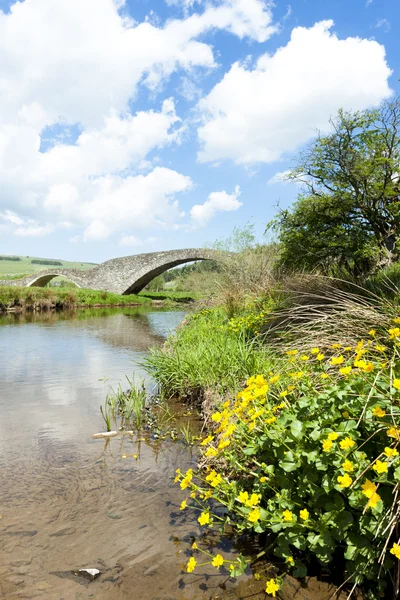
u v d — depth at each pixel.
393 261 8.69
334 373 2.64
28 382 5.90
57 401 4.89
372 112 9.03
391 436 1.63
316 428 1.86
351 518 1.64
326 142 9.35
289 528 1.75
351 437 1.75
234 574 1.71
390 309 3.24
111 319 18.03
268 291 8.16
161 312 23.92
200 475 2.82
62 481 2.78
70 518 2.30
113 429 3.90
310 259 9.62
